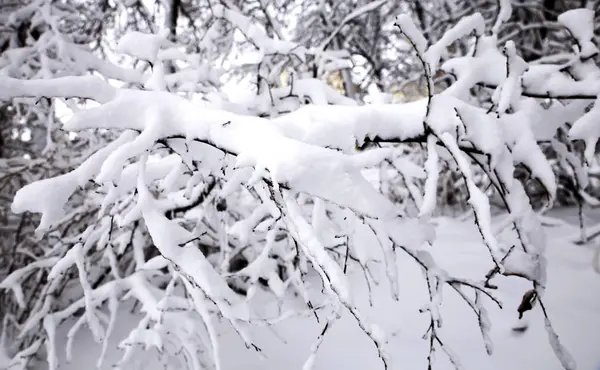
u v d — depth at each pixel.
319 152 1.20
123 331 3.12
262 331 2.84
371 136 1.62
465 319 2.58
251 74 4.11
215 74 2.84
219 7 2.58
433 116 1.56
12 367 2.80
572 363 1.65
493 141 1.52
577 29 1.87
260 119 1.41
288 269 3.04
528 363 2.12
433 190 1.50
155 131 1.41
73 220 3.45
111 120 1.41
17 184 4.24
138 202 1.41
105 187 1.69
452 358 1.68
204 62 2.81
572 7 4.83
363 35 6.07
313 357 1.55
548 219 3.90
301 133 1.53
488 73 1.86
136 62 3.94
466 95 1.84
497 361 2.18
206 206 2.44
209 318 1.85
